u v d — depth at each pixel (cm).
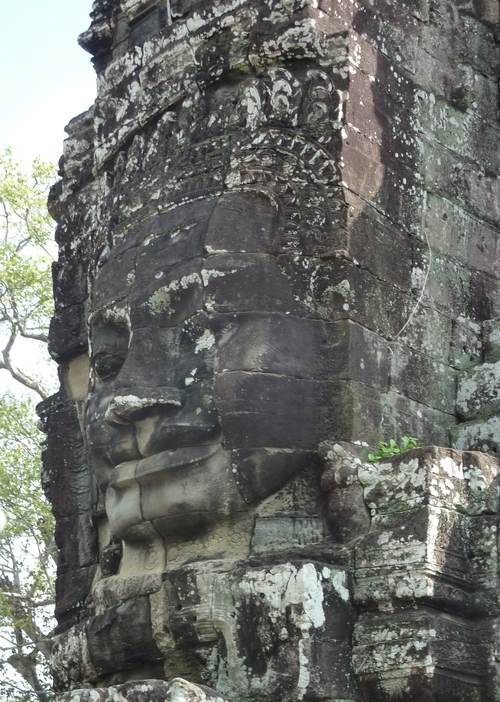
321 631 814
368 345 907
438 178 1003
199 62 972
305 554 848
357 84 937
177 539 890
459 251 1008
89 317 977
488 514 846
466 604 827
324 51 934
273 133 922
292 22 933
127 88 1033
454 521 837
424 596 806
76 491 1055
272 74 934
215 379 874
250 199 913
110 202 1010
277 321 888
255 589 830
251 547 868
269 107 929
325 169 909
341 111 918
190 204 932
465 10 1072
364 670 815
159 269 920
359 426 884
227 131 944
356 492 855
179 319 913
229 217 907
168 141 973
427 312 966
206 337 891
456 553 832
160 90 995
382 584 822
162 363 903
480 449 941
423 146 995
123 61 1045
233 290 891
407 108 987
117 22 1115
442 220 998
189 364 891
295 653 809
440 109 1023
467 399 962
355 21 966
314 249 904
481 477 851
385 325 924
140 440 897
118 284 951
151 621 883
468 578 833
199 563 865
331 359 893
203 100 968
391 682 806
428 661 794
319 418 884
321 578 823
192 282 901
